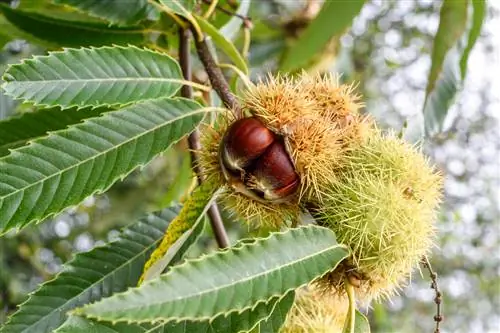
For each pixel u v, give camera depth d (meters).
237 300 0.52
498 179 1.86
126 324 0.54
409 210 0.59
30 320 0.59
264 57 0.96
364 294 0.61
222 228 0.67
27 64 0.59
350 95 0.64
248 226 0.63
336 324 0.62
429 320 1.90
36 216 0.56
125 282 0.62
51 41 0.71
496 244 1.95
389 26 1.51
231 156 0.60
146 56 0.62
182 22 0.69
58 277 0.61
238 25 0.76
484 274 1.96
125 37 0.71
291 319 0.62
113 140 0.58
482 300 1.98
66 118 0.67
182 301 0.51
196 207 0.61
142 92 0.61
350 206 0.59
